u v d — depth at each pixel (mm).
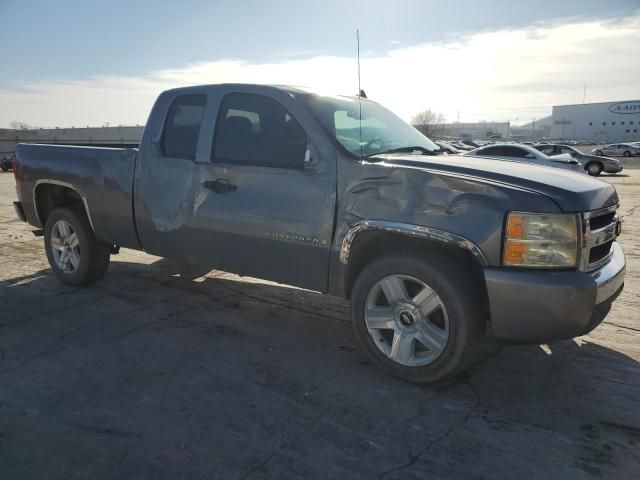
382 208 3359
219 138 4168
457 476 2559
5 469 2586
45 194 5715
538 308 2977
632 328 4492
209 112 4242
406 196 3283
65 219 5359
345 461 2666
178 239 4445
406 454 2729
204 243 4273
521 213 2988
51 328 4414
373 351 3602
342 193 3529
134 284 5672
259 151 3951
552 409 3189
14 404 3199
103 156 4910
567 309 2959
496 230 3020
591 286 2984
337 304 5102
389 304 3488
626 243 8117
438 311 3342
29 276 5945
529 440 2863
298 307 5004
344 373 3643
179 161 4359
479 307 3246
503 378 3588
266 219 3861
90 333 4312
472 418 3080
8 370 3648
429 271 3246
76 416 3062
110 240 5043
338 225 3553
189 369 3680
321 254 3662
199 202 4227
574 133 100625
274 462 2654
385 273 3436
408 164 3414
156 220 4543
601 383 3520
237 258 4121
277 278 3967
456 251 3275
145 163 4578
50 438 2846
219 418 3053
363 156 3605
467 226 3084
